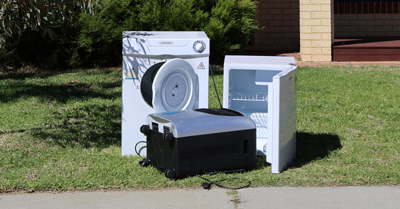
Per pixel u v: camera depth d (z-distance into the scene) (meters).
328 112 7.64
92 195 4.38
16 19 5.28
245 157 5.02
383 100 8.37
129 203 4.19
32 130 6.57
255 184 4.63
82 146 5.97
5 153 5.59
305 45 13.77
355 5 18.23
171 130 4.69
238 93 6.07
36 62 12.20
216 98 8.58
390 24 18.25
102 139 6.30
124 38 5.25
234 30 12.76
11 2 5.05
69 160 5.39
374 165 5.20
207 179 4.68
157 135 4.95
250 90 6.14
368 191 4.46
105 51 12.20
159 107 5.19
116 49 12.22
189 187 4.56
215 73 11.03
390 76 10.69
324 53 13.70
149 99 5.46
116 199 4.28
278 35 16.83
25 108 7.82
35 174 4.88
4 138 6.17
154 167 5.07
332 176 4.82
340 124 6.94
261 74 5.93
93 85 9.80
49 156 5.53
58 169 5.05
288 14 16.70
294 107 5.48
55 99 8.49
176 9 11.61
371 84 9.80
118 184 4.60
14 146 5.85
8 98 8.52
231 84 5.97
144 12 11.58
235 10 12.56
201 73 5.41
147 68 5.31
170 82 5.22
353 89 9.34
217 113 5.05
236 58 5.76
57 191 4.48
